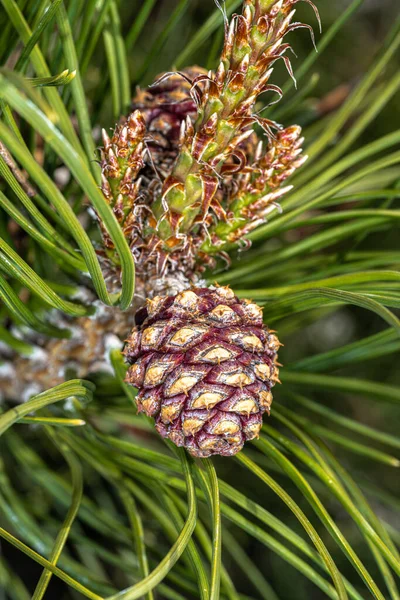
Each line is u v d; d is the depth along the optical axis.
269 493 0.51
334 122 0.36
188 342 0.30
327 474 0.31
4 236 0.34
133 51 0.50
